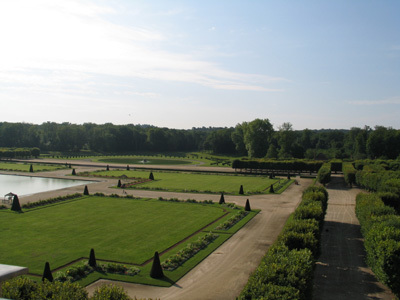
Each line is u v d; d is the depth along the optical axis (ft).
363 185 252.21
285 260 73.05
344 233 139.95
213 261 106.73
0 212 167.63
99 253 111.86
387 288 89.97
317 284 92.43
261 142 524.52
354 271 101.40
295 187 263.29
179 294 85.20
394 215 111.75
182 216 163.63
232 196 221.05
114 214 166.40
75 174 318.86
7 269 49.93
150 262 104.99
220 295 84.58
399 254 81.10
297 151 526.57
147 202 197.16
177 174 340.18
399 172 234.58
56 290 55.42
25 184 270.87
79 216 161.48
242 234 135.33
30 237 127.95
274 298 58.44
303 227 103.55
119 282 91.86
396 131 515.50
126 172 348.59
